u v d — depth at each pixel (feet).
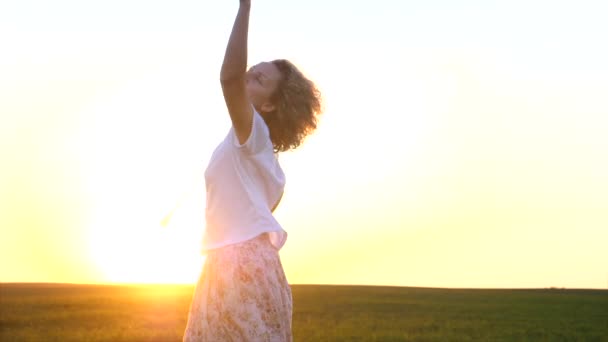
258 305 11.41
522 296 155.84
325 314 89.97
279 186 12.28
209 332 11.37
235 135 11.75
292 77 12.76
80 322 72.59
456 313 100.68
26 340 56.49
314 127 13.03
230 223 11.75
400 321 81.61
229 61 11.07
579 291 185.98
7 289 152.05
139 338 58.08
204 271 11.83
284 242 12.02
